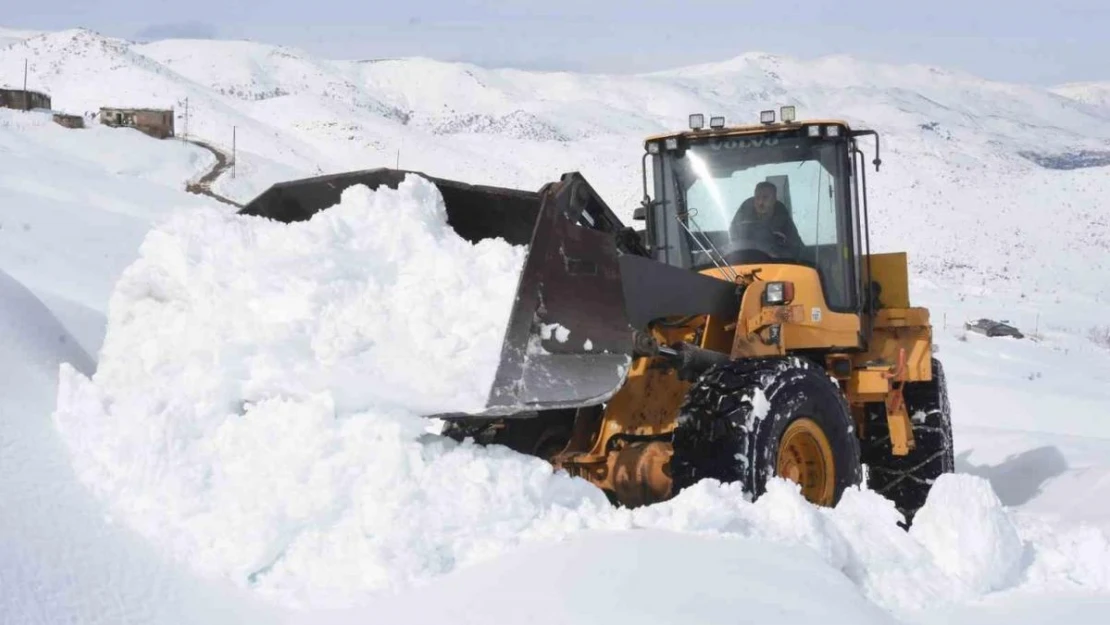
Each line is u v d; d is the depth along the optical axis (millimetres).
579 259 4297
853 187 6230
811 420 5160
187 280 4258
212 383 3893
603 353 4332
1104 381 24578
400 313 4059
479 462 3660
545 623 2910
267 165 57562
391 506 3457
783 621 3010
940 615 3826
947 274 58000
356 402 3752
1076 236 73250
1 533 3170
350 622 3098
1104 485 7098
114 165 49312
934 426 6895
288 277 4059
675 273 5027
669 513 3820
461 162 97062
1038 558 4504
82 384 4145
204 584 3348
